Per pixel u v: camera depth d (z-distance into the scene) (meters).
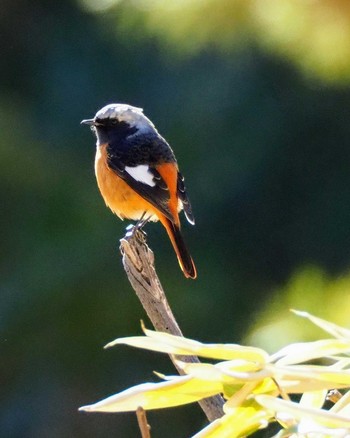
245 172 18.34
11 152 17.19
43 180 17.08
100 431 16.94
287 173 18.86
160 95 18.58
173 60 17.91
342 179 18.91
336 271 18.77
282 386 3.78
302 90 18.30
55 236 16.55
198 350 3.81
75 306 16.00
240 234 18.72
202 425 16.75
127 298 16.00
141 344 3.82
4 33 20.45
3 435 16.73
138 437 17.05
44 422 16.69
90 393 16.70
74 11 20.36
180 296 16.67
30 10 20.55
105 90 19.30
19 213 16.88
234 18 10.17
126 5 12.33
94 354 16.30
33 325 16.12
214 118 18.12
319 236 18.94
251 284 18.34
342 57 9.91
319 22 9.61
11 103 19.31
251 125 18.30
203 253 18.53
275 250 18.83
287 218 18.92
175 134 18.05
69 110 19.28
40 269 16.16
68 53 19.89
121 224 16.59
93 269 16.06
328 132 18.84
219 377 3.80
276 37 10.14
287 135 18.62
